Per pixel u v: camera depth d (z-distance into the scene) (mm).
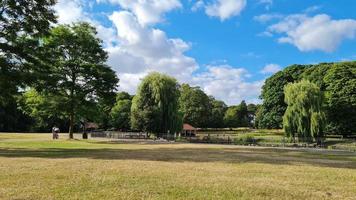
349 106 68188
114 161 19719
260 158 24531
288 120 59438
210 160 21812
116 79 54625
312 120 57625
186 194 10375
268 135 77312
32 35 30812
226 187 11539
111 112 116312
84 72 52281
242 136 69062
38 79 31453
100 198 9695
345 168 18594
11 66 29156
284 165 19484
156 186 11516
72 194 10141
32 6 29953
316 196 10492
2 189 10719
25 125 104188
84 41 52500
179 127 70188
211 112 132375
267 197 10164
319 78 76875
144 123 68000
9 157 21750
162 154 26688
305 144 54719
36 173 14141
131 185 11641
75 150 30203
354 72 69125
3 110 98312
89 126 119188
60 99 51688
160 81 69125
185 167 17125
